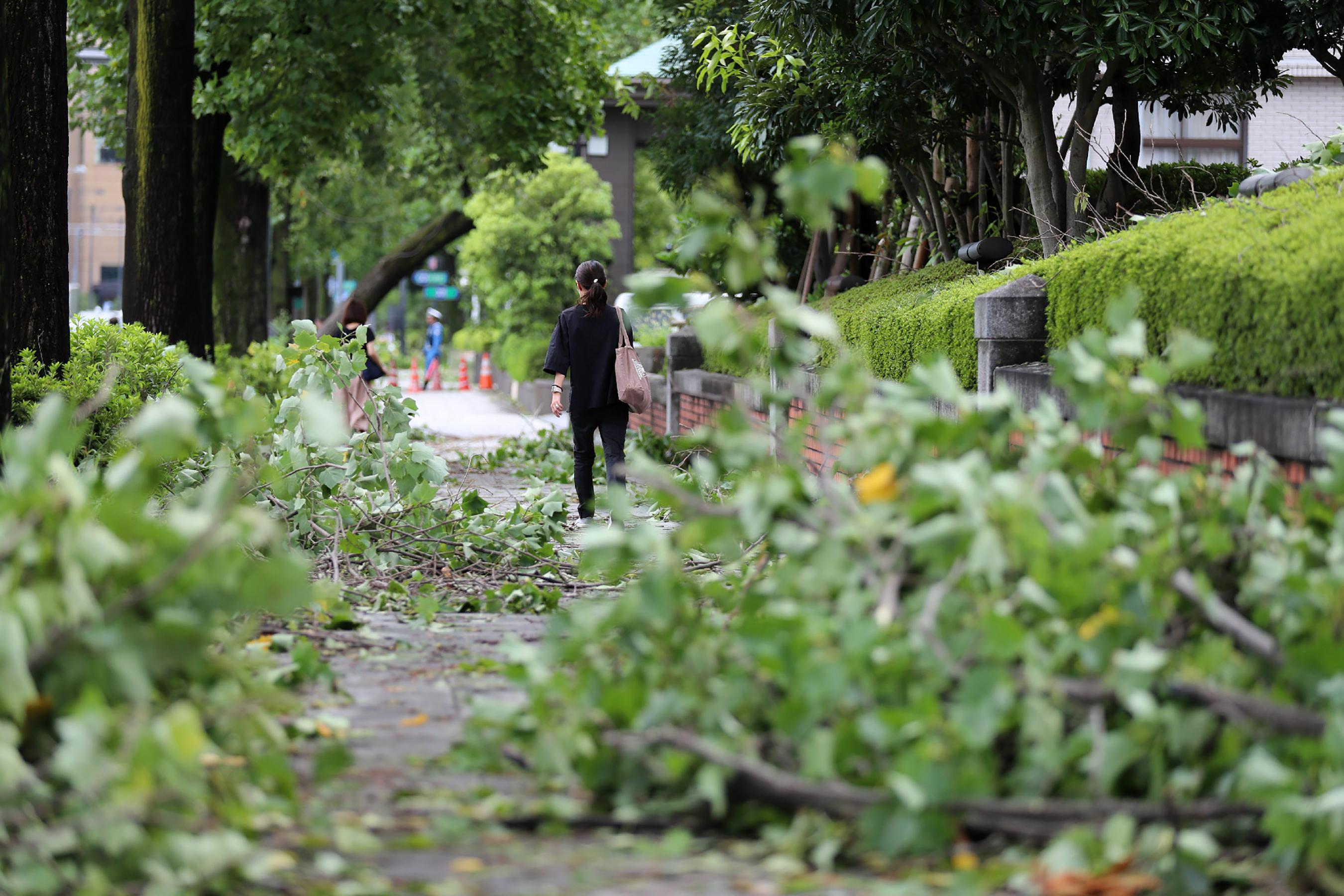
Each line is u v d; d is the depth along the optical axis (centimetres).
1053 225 1997
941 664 616
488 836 621
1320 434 720
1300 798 545
